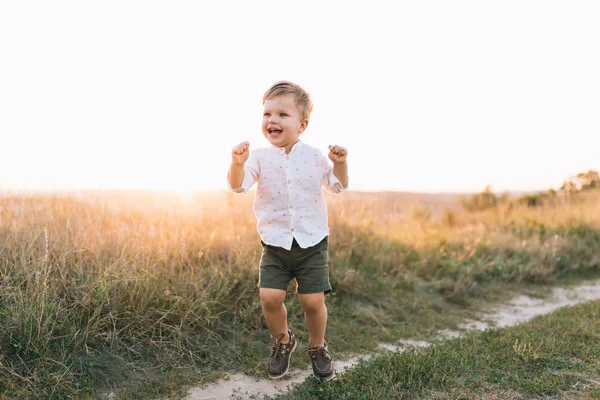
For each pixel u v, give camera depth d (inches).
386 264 259.6
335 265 233.9
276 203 125.8
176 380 137.1
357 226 280.8
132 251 177.3
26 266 150.4
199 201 240.7
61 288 154.1
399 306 224.4
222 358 153.3
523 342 156.5
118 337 147.4
